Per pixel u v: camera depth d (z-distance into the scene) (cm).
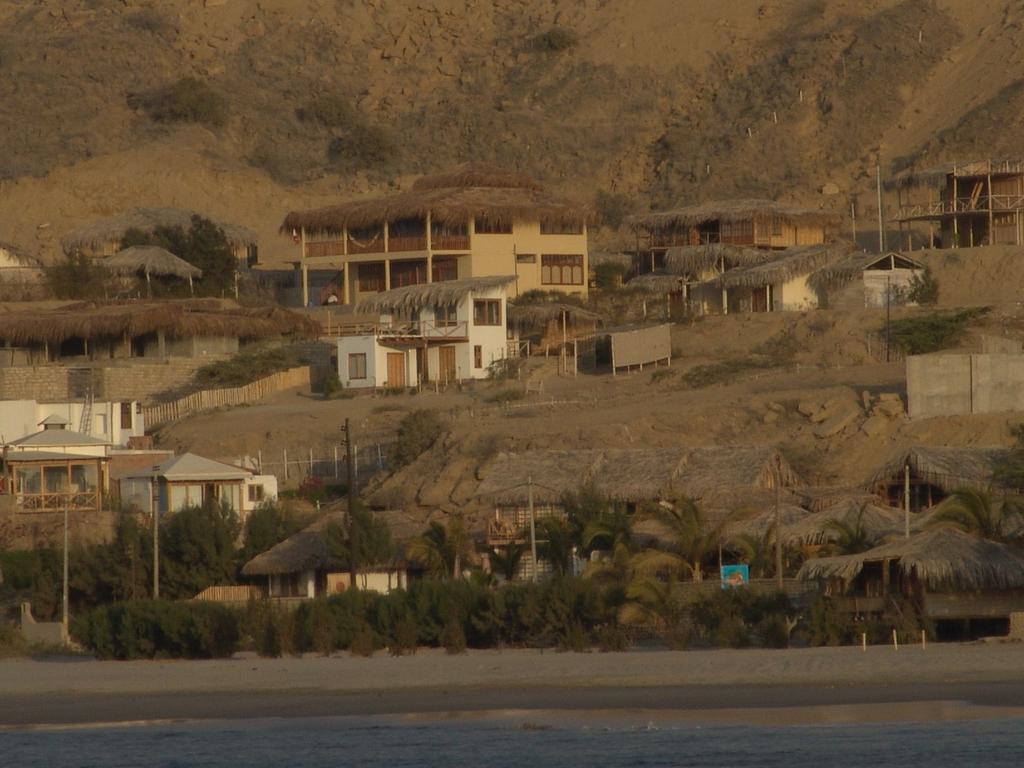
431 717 16750
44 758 15462
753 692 17212
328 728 16400
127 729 16738
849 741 14988
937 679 17338
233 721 16962
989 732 15112
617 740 15362
